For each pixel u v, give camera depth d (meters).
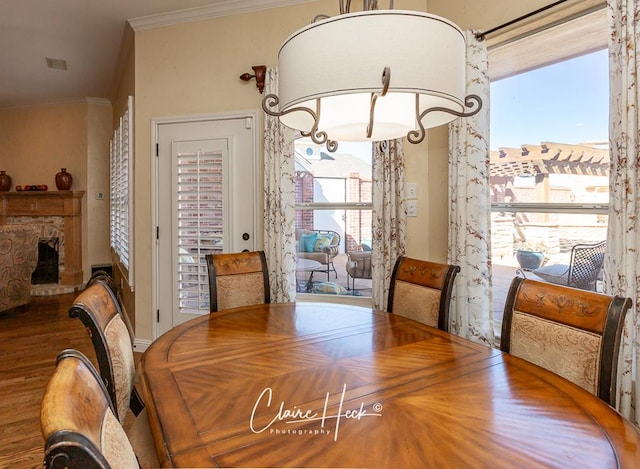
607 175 1.93
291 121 1.62
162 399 1.08
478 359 1.38
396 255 2.84
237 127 3.23
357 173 3.21
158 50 3.39
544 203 2.25
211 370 1.29
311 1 3.07
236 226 3.24
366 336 1.64
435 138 2.86
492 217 2.59
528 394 1.11
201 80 3.30
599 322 1.23
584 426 0.94
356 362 1.35
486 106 2.35
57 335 3.89
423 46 1.16
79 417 0.62
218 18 3.26
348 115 1.52
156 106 3.40
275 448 0.86
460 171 2.45
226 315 1.98
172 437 0.90
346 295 3.24
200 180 3.29
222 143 3.25
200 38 3.30
